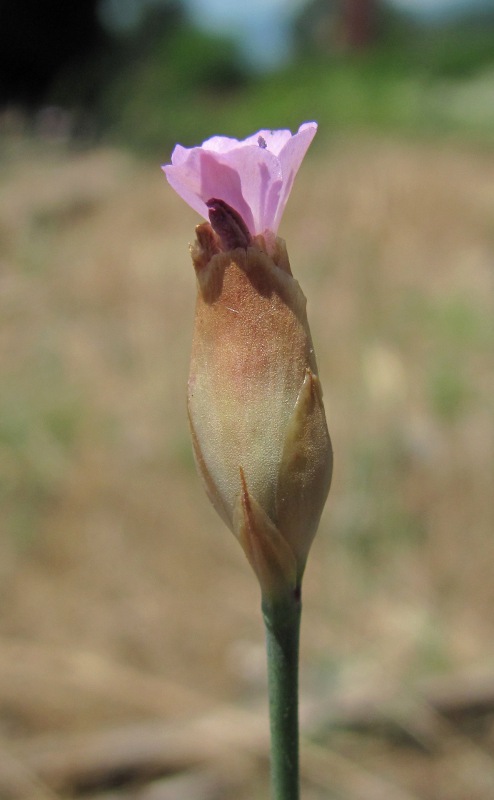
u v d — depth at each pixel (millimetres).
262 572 76
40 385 249
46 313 308
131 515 200
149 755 143
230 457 75
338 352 261
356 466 205
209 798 138
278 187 74
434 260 338
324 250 352
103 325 294
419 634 168
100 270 343
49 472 210
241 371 75
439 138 637
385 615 174
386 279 317
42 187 488
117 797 139
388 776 140
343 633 171
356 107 765
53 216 436
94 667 166
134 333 284
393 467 206
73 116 682
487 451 206
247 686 161
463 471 202
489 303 286
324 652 167
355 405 230
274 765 78
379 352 252
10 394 240
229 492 76
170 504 202
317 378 75
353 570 185
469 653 163
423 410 226
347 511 196
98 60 779
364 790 138
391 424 219
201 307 75
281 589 76
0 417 224
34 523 199
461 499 195
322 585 183
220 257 75
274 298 75
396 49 1024
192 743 145
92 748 145
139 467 213
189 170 74
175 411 236
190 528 197
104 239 394
